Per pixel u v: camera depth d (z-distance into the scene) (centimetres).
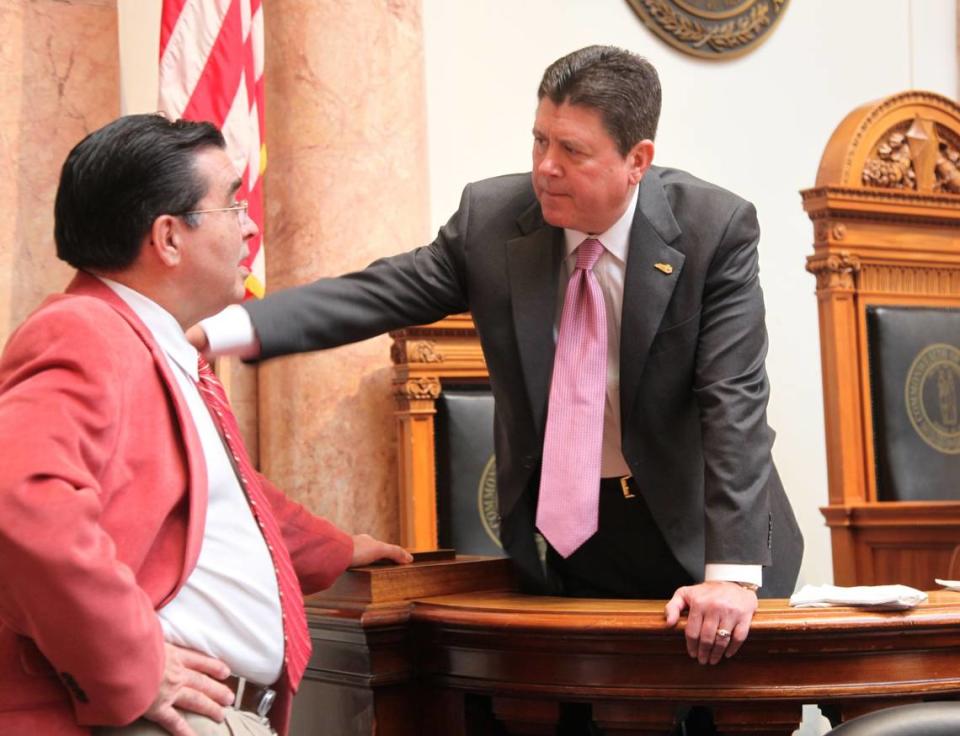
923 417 411
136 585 160
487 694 235
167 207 184
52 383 160
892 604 216
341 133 407
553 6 499
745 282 246
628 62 233
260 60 381
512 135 490
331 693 252
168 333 188
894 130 422
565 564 272
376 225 410
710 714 269
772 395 541
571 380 250
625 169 234
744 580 227
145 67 415
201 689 172
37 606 153
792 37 555
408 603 245
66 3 400
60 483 153
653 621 214
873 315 409
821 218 406
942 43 597
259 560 188
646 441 249
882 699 217
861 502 400
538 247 252
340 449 405
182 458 177
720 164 532
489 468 410
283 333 246
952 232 425
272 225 409
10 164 390
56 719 163
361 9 411
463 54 480
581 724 241
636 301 244
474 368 411
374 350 413
